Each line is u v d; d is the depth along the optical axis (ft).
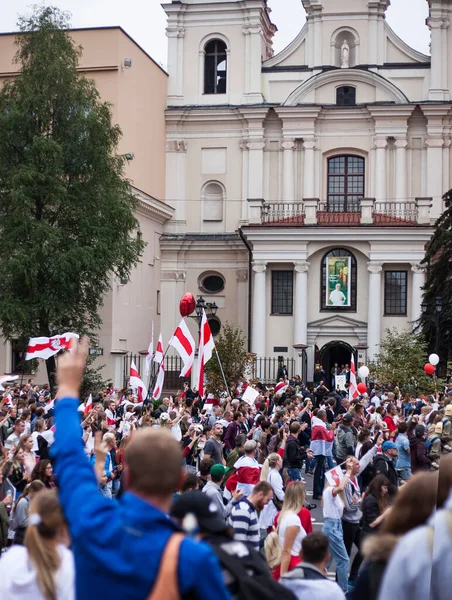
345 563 47.85
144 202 192.54
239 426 84.74
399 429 70.59
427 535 11.11
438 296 146.92
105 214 145.69
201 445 69.67
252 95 212.02
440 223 163.43
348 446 76.54
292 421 78.28
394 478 56.54
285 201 209.46
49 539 23.61
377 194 206.18
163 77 213.05
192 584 12.66
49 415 81.61
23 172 139.95
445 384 142.92
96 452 22.77
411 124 206.80
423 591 11.00
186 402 102.99
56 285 141.69
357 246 188.14
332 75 206.59
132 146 191.83
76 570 13.19
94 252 141.38
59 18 150.92
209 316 210.18
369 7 207.41
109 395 106.01
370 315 187.52
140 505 13.65
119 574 12.77
